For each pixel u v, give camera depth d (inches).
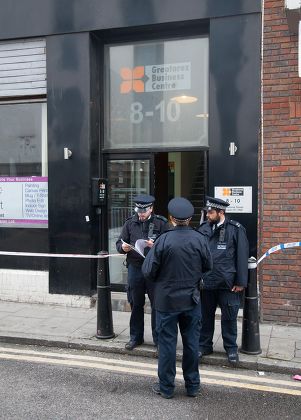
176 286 163.2
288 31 237.9
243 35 247.9
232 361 193.5
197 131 274.4
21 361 201.6
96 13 272.2
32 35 284.7
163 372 165.5
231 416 153.3
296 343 215.3
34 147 298.7
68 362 200.5
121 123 289.1
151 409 157.5
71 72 279.3
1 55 296.5
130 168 288.4
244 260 193.0
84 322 249.9
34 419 149.0
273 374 188.4
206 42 270.7
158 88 281.1
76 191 280.7
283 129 240.7
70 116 280.5
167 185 313.7
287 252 241.8
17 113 301.3
